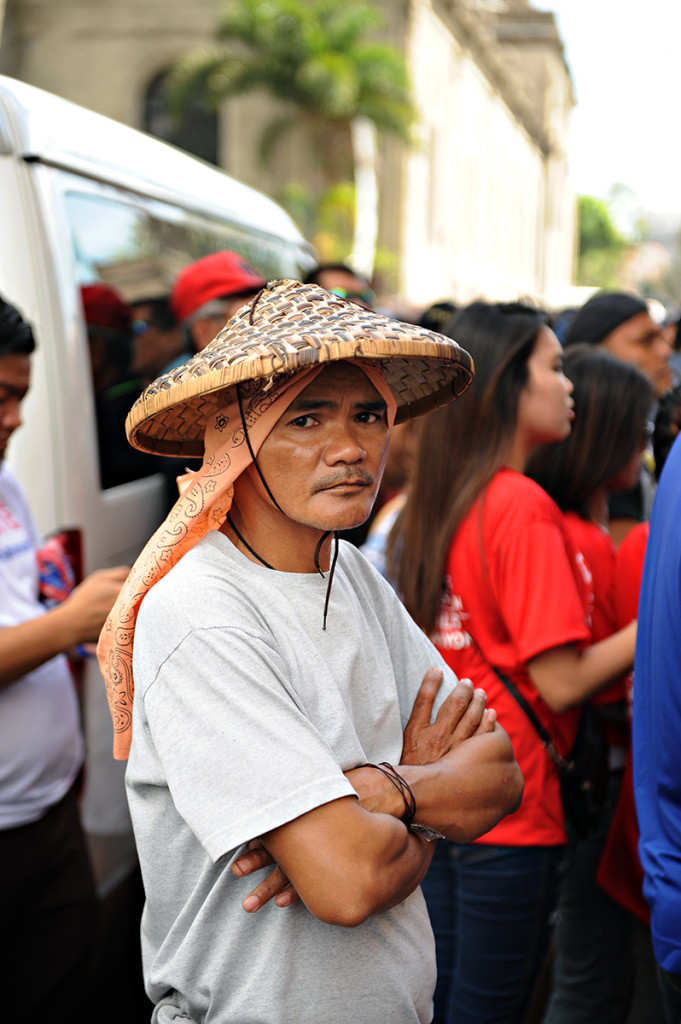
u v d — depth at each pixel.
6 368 2.25
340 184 23.00
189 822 1.29
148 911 1.50
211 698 1.32
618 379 2.64
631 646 2.18
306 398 1.35
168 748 1.32
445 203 34.88
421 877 1.42
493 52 40.69
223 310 3.95
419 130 29.48
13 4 28.41
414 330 1.38
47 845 2.49
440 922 2.41
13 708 2.40
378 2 28.12
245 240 4.96
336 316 1.37
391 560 2.56
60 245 2.97
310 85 21.30
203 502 1.38
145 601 1.41
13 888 2.43
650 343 3.75
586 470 2.65
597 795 2.37
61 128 3.14
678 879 1.70
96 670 3.04
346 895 1.26
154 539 1.41
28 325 2.30
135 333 3.58
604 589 2.66
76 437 2.98
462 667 2.31
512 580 2.20
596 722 2.40
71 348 2.98
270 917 1.38
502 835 2.21
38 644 2.27
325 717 1.39
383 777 1.40
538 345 2.34
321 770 1.29
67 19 28.39
